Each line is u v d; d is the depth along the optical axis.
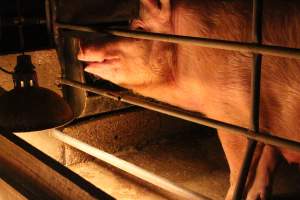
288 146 0.88
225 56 1.29
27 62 1.35
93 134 1.95
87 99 1.87
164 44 1.40
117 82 1.50
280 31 1.24
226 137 1.42
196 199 1.34
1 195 1.25
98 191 0.92
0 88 1.67
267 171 1.42
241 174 0.99
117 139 2.04
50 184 1.02
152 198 1.68
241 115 1.36
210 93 1.37
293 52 0.82
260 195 1.41
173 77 1.44
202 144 2.15
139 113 2.08
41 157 1.07
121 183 1.80
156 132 2.16
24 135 1.76
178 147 2.12
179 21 1.36
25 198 1.06
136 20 1.45
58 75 1.78
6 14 1.92
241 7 1.30
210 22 1.32
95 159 1.99
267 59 1.24
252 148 0.99
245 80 1.28
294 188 1.71
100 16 1.78
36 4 1.97
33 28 1.91
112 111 2.00
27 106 1.28
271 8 1.26
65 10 1.70
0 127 1.29
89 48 1.42
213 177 1.84
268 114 1.33
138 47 1.41
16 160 1.15
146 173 1.49
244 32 1.28
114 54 1.42
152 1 1.39
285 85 1.25
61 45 1.72
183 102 1.51
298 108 1.28
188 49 1.35
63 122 1.32
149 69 1.43
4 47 1.75
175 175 1.87
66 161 1.91
